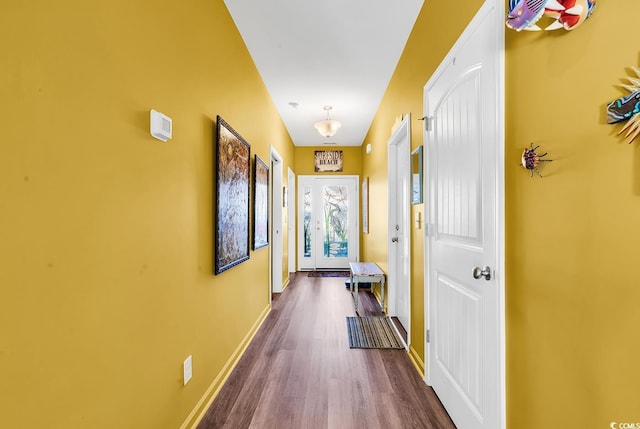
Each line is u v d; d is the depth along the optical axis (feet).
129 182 3.74
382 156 12.69
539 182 3.45
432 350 6.61
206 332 6.04
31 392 2.56
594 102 2.75
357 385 6.79
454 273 5.47
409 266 8.40
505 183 4.06
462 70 5.11
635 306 2.45
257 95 10.16
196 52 5.61
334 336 9.58
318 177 20.88
